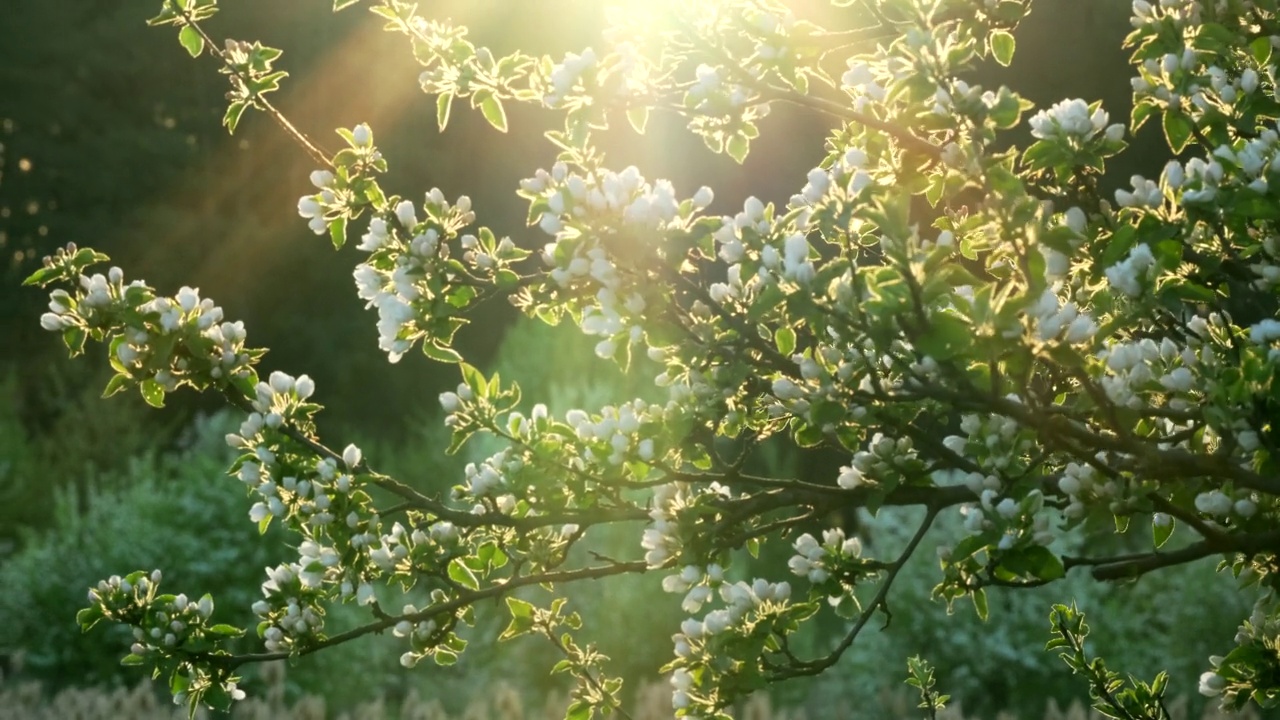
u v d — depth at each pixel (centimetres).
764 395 290
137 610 307
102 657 1016
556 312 296
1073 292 279
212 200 2484
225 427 1418
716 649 272
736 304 272
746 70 275
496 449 1266
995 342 221
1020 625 956
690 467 327
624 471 293
